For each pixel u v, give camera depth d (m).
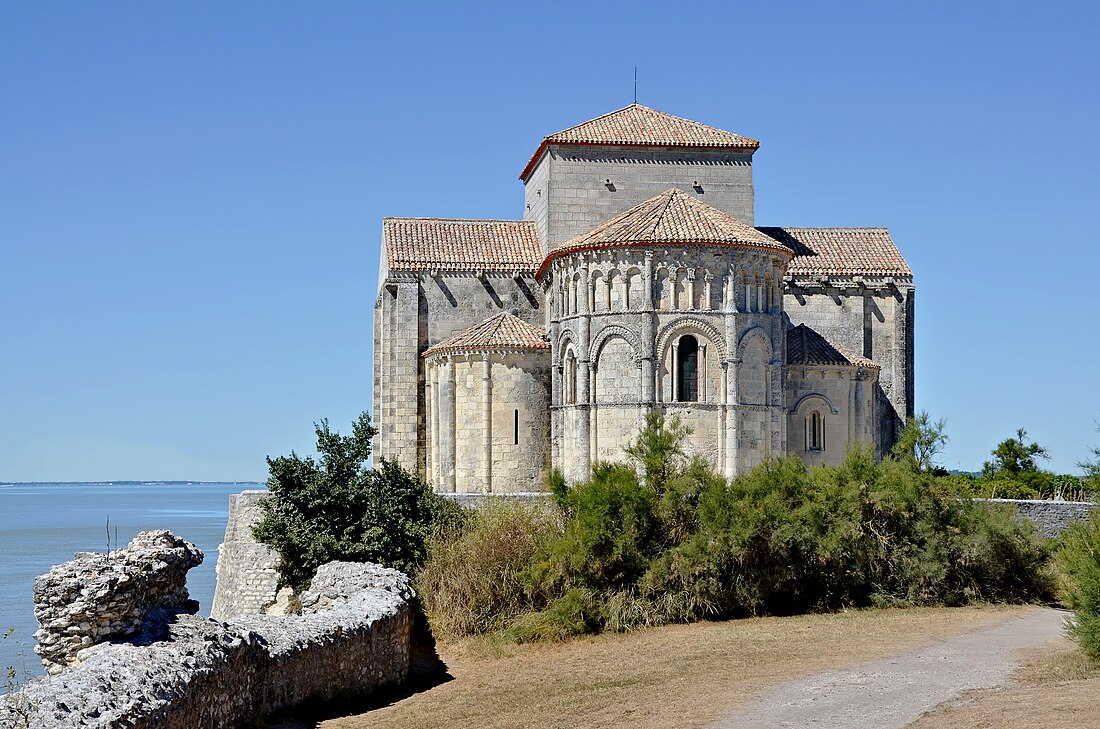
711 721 21.97
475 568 39.28
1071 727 18.92
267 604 45.16
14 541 117.62
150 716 16.69
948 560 39.75
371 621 28.58
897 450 42.56
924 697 23.06
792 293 61.69
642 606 37.28
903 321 61.88
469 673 32.66
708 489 39.34
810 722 21.31
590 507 38.38
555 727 22.84
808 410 53.97
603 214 57.97
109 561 22.73
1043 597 40.19
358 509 44.06
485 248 61.41
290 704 23.78
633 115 60.94
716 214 52.34
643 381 48.34
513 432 53.78
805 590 39.22
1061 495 55.72
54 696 15.79
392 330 59.59
